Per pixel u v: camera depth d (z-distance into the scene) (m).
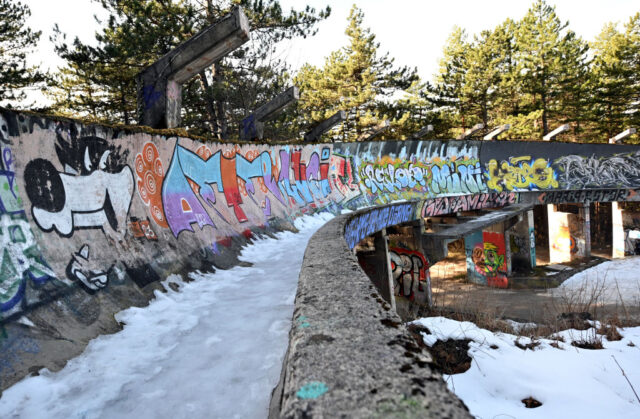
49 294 3.04
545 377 4.51
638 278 18.38
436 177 20.27
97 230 4.10
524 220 21.72
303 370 0.94
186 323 3.38
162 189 5.84
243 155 9.60
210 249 6.09
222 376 2.33
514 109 32.19
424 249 16.17
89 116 19.22
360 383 0.85
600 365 4.93
